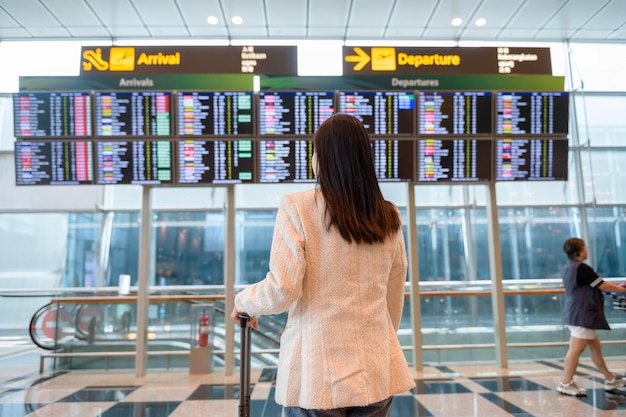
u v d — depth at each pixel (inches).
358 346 35.1
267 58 179.9
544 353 202.1
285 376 35.6
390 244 39.4
